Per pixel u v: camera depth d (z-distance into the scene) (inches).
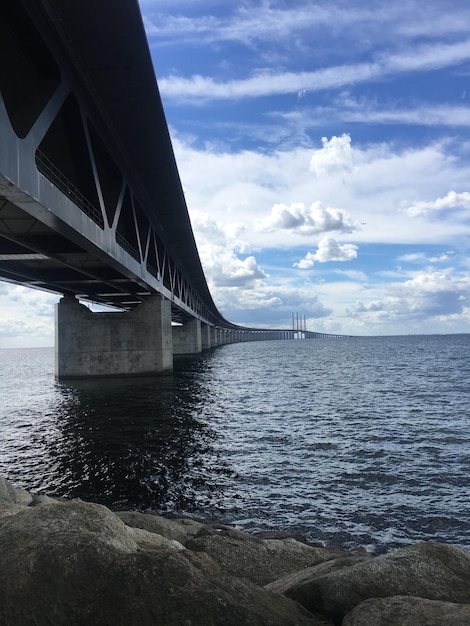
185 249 2210.9
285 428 838.5
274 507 461.4
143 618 101.4
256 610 108.3
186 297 2903.5
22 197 589.9
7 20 624.7
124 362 1813.5
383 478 544.4
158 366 1812.3
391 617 107.1
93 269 1314.0
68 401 1283.2
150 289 1699.1
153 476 576.1
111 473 595.5
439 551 144.0
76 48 744.3
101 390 1488.7
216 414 1003.3
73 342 1822.1
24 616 104.5
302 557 222.1
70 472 606.9
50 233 897.5
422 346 5211.6
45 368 3326.8
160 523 279.3
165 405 1142.3
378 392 1309.1
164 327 1860.2
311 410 1026.7
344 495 491.5
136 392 1403.8
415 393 1269.7
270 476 562.6
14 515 147.9
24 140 573.6
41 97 673.0
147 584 108.6
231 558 212.1
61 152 844.6
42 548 118.3
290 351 4539.9
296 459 633.0
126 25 697.6
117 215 1078.4
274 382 1626.5
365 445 699.4
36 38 660.1
